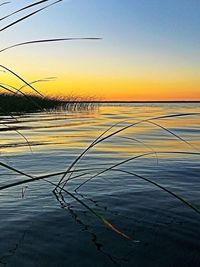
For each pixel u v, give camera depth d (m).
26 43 2.65
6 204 4.86
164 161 9.05
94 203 4.94
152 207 4.78
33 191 5.57
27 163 8.52
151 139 14.76
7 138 14.61
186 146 12.37
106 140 14.46
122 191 5.63
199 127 21.98
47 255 3.33
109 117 32.00
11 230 3.89
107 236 3.79
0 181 6.27
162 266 3.18
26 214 4.42
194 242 3.68
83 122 24.86
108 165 8.32
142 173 7.29
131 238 3.75
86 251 3.43
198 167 8.12
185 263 3.24
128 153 10.71
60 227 4.01
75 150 11.25
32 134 16.34
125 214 4.48
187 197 5.31
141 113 41.66
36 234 3.80
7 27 2.50
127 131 18.73
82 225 4.08
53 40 2.64
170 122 28.36
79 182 6.26
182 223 4.19
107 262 3.23
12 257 3.27
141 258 3.32
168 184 6.23
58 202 4.96
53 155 9.99
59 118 29.73
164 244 3.62
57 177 6.70
